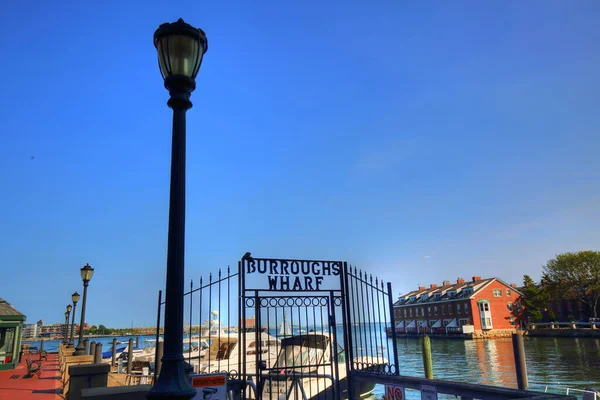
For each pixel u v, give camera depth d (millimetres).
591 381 28250
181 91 4625
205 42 4875
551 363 38875
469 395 5977
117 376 18469
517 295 82750
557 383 28031
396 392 7535
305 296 8609
